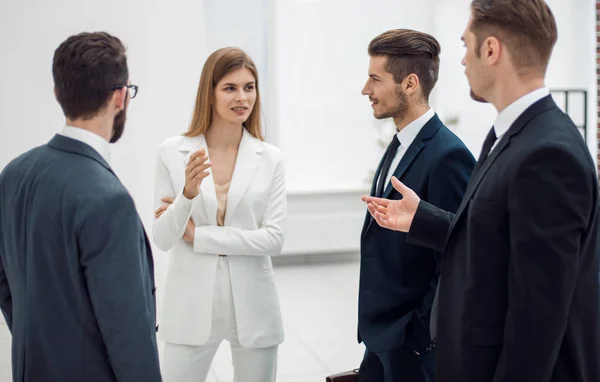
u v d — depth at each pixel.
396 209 1.86
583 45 6.55
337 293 5.45
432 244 1.81
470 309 1.55
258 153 2.29
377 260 2.14
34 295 1.53
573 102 6.61
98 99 1.55
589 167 1.42
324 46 6.12
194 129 2.29
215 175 2.28
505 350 1.46
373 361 2.27
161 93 4.46
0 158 4.37
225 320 2.26
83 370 1.53
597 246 1.52
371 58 2.14
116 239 1.49
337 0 6.09
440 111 6.48
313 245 6.23
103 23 4.35
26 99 4.36
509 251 1.50
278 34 5.98
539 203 1.40
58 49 1.56
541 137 1.45
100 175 1.52
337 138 6.24
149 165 4.50
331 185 6.27
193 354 2.27
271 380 2.36
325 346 4.21
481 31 1.55
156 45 4.42
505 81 1.55
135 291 1.51
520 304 1.42
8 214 1.61
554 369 1.50
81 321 1.53
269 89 6.00
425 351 2.07
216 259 2.23
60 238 1.50
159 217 2.19
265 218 2.29
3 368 3.71
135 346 1.51
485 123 6.54
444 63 6.41
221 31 5.88
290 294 5.42
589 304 1.50
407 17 6.22
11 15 4.27
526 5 1.50
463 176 2.02
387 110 2.14
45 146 1.61
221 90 2.20
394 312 2.12
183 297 2.23
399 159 2.18
